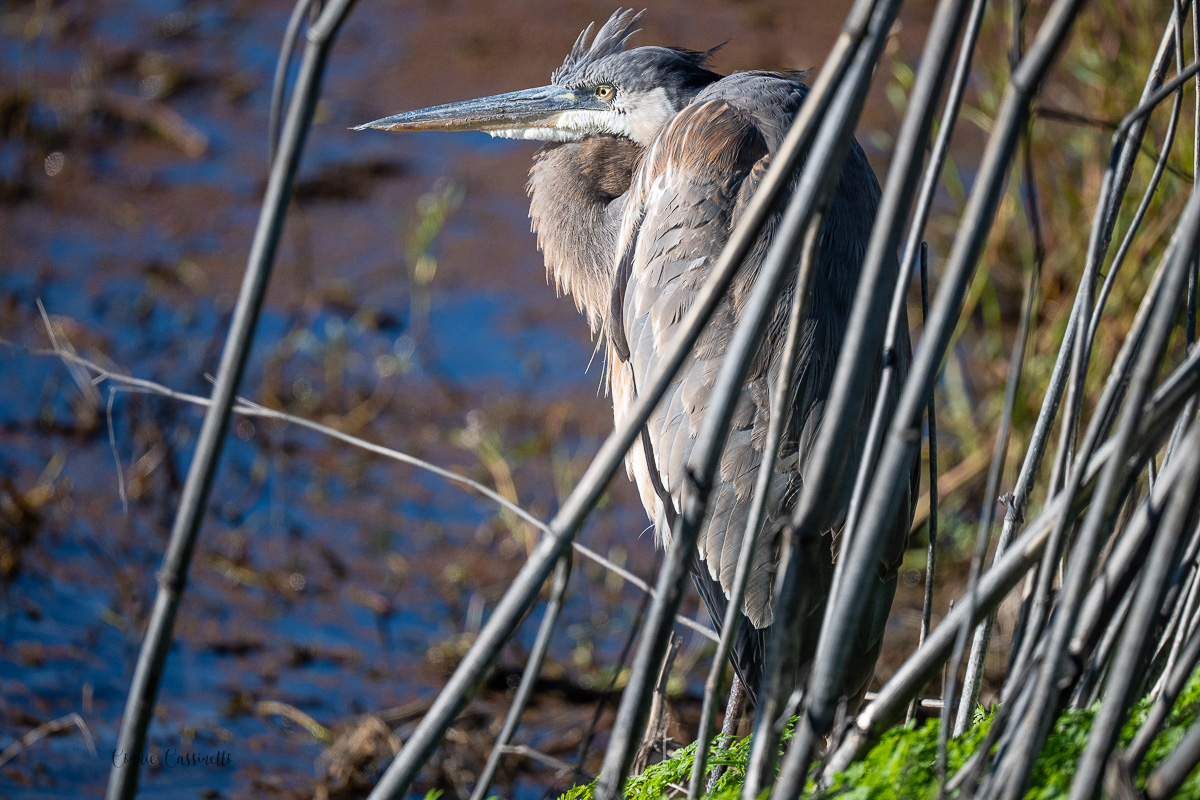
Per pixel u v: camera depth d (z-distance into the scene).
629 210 8.30
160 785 9.18
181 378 14.02
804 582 3.67
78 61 20.83
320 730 9.88
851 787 3.99
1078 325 4.42
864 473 3.87
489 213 17.61
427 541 12.23
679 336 3.52
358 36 21.36
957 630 3.77
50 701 10.04
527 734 9.87
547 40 21.31
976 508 12.13
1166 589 3.39
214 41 21.80
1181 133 10.38
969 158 17.12
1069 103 13.91
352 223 17.23
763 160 7.52
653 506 8.14
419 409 13.98
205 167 18.42
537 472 13.11
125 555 11.78
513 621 3.56
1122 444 3.32
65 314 15.05
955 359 13.30
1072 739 4.09
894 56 14.59
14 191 17.52
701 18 20.89
